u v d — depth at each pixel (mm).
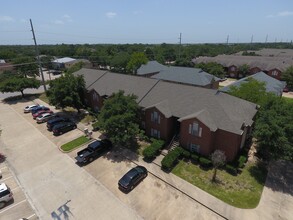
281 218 21141
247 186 25312
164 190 24688
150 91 38562
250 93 39406
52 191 24594
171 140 34062
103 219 20922
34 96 62344
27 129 40375
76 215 21422
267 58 96562
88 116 45781
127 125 31234
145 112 35219
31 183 25906
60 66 110000
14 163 29812
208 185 25406
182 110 32688
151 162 29906
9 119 45344
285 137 24828
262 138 26234
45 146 34156
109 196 23750
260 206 22516
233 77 94062
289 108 28453
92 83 48406
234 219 20922
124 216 21203
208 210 21984
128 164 29500
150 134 36156
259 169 28391
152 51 145375
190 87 35500
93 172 27812
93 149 30547
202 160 28609
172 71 66875
